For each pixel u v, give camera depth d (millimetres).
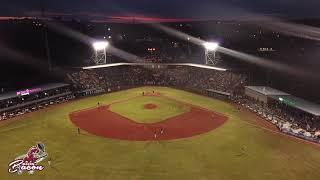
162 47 152375
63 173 35531
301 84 84688
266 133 49438
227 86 79750
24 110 61469
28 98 68312
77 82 81000
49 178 34312
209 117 57938
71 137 47438
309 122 53594
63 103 68062
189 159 39469
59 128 51656
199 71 90500
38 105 65375
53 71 87250
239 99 70062
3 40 124875
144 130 50969
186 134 48969
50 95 72062
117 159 39438
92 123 54500
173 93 77125
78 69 86938
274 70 98688
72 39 144625
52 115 59156
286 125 52188
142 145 44312
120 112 61344
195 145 44312
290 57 120875
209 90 76938
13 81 84375
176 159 39438
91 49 129375
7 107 61594
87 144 44656
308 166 37562
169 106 65500
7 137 47188
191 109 63312
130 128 51938
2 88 76875
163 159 39469
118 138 47156
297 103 57688
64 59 113312
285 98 61031
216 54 125688
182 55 134250
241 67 102438
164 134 48969
